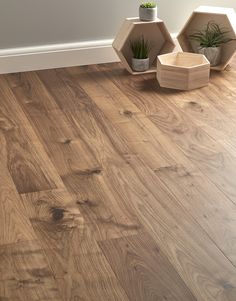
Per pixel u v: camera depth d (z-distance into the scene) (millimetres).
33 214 2318
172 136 2881
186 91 3379
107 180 2531
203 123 3004
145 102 3246
